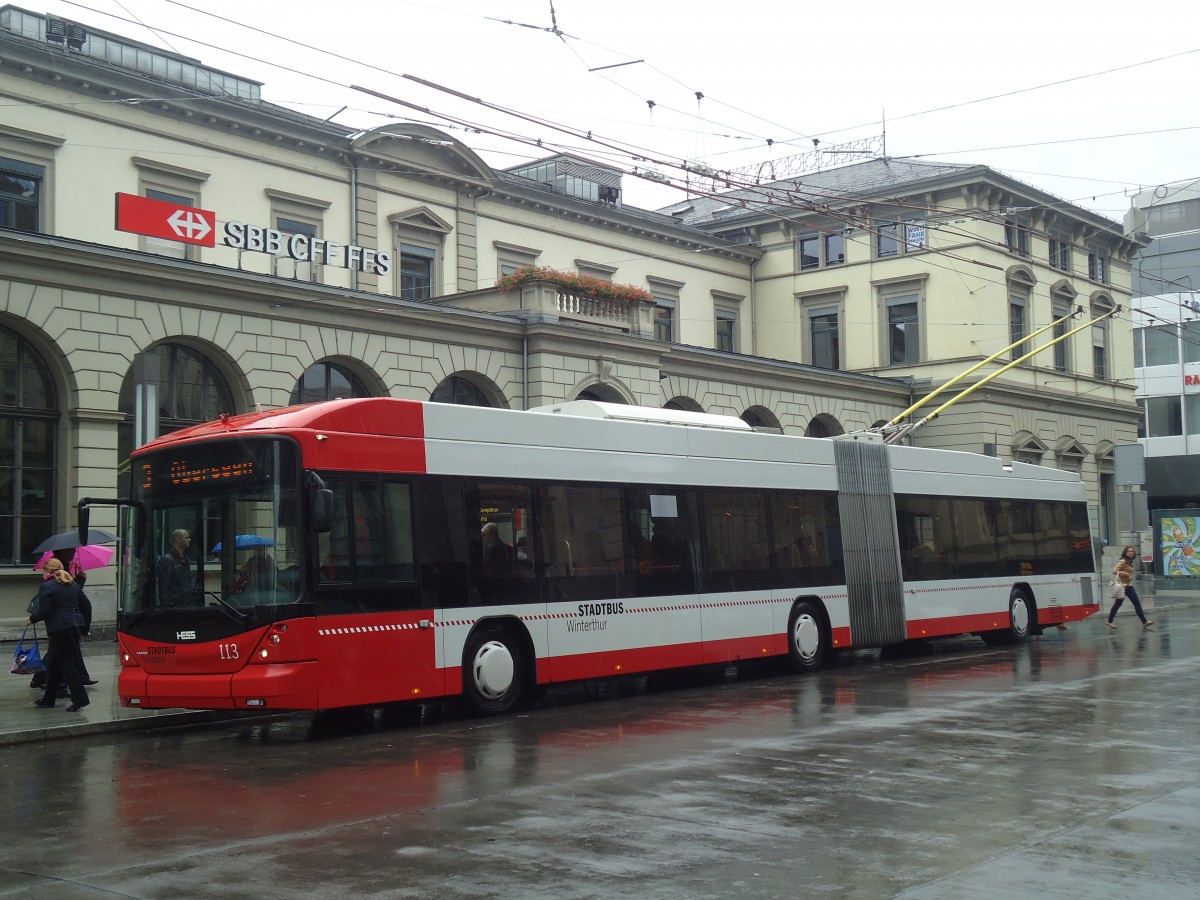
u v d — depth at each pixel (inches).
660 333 1653.5
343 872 270.4
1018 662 764.6
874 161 1782.7
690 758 414.0
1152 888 252.1
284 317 975.0
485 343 1125.1
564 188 1595.7
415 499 524.1
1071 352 1856.5
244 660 471.5
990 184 1630.2
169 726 541.3
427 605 521.3
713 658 658.2
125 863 282.4
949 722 491.5
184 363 939.3
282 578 475.8
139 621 499.8
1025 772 379.9
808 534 735.1
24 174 992.9
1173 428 2343.8
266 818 330.3
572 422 603.5
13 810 350.0
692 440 669.9
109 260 865.5
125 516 517.3
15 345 856.3
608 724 514.0
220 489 492.4
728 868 269.3
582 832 305.1
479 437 557.6
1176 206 2343.8
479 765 410.6
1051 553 949.8
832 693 608.7
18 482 855.1
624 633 609.9
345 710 593.0
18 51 981.2
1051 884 255.3
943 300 1660.9
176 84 1097.4
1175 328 2333.9
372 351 1036.5
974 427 1638.8
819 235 1779.0
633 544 623.5
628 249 1601.9
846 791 352.5
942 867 269.0
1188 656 792.9
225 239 968.9
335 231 1222.9
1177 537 1702.8
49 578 557.9
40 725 507.2
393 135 1256.2
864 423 1612.9
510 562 561.6
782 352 1795.0
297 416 499.2
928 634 814.5
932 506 840.3
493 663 548.4
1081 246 1857.8
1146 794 346.0
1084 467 1873.8
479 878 263.1
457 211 1348.4
